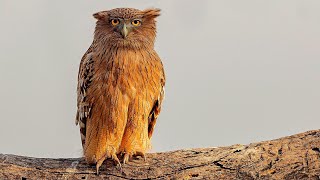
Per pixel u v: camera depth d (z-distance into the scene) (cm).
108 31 1358
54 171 1241
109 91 1330
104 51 1348
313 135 1238
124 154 1326
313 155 1193
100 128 1337
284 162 1195
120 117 1336
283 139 1250
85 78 1360
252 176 1188
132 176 1243
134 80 1339
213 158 1246
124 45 1342
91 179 1242
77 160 1299
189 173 1220
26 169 1227
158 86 1394
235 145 1281
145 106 1365
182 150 1296
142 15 1391
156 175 1231
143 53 1359
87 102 1354
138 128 1356
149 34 1394
